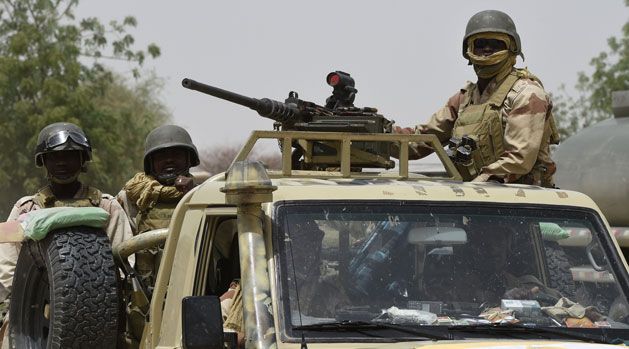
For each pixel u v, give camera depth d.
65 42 86.88
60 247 15.48
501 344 12.00
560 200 14.17
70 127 19.84
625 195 24.81
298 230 12.97
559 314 13.16
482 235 13.55
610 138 25.42
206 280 14.05
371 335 12.34
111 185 87.69
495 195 13.92
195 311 11.67
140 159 93.19
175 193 19.42
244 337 12.62
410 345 12.07
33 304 16.88
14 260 19.20
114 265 15.72
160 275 14.65
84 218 15.79
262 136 14.64
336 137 14.89
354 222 13.19
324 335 12.23
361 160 16.50
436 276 13.19
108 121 87.56
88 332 15.23
